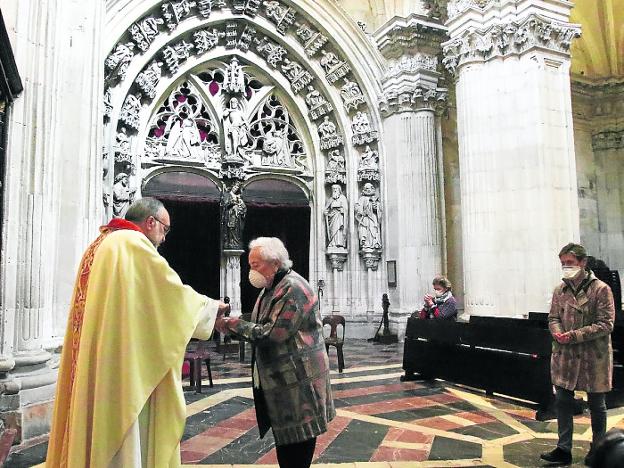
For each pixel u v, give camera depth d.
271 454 4.32
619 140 17.42
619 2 15.72
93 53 6.77
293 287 2.93
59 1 5.50
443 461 4.12
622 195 17.34
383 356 9.63
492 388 6.17
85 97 6.18
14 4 5.01
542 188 8.33
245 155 12.61
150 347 2.22
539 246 8.27
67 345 2.41
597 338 3.98
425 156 12.16
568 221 8.42
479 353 6.44
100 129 7.08
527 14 8.62
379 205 12.76
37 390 4.75
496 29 8.91
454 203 14.11
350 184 13.04
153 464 2.21
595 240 17.25
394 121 12.44
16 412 4.52
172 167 11.83
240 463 4.11
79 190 5.96
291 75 13.11
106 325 2.17
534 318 7.54
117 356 2.16
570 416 4.08
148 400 2.29
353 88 13.01
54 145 5.34
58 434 2.33
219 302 2.64
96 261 2.30
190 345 11.29
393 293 12.20
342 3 13.32
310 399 2.89
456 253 13.93
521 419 5.39
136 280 2.26
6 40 4.08
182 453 4.34
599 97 17.55
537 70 8.57
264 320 2.94
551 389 5.37
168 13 11.02
